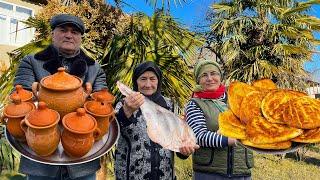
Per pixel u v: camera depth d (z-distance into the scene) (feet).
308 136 4.79
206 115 7.18
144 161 6.80
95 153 5.24
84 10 14.69
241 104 5.38
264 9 31.07
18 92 5.20
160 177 6.86
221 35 30.99
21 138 5.10
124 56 13.58
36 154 5.01
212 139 6.68
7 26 34.94
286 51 29.68
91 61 6.47
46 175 5.98
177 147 5.74
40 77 6.09
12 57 13.80
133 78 7.22
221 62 30.91
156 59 13.67
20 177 14.99
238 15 31.76
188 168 14.67
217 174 7.11
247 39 31.45
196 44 14.53
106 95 5.44
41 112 4.77
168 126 5.81
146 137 6.84
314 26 31.45
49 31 13.85
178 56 13.84
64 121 4.91
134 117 6.86
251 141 4.91
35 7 34.83
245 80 29.17
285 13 31.04
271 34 30.71
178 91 13.70
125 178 6.89
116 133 5.63
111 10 14.88
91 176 6.30
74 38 6.17
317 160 32.24
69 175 5.95
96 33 14.52
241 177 7.21
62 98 4.96
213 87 7.44
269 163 28.48
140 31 14.20
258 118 5.11
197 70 7.61
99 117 5.16
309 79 31.27
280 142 4.81
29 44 13.33
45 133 4.73
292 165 28.68
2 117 5.13
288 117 4.95
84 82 6.23
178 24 14.56
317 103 5.12
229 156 7.11
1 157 13.99
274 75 29.99
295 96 5.23
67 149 4.95
